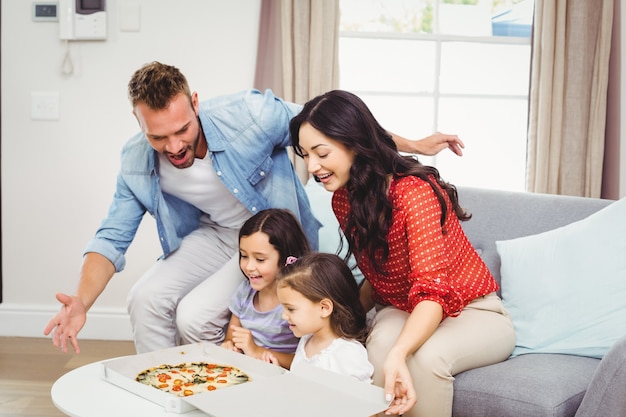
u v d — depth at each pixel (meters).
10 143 3.38
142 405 1.49
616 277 1.95
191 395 1.50
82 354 3.18
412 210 1.76
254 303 2.18
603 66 3.19
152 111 1.92
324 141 1.77
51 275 3.44
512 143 3.63
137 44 3.32
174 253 2.40
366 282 2.17
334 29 3.20
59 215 3.41
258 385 1.56
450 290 1.74
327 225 2.60
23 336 3.44
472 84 3.59
